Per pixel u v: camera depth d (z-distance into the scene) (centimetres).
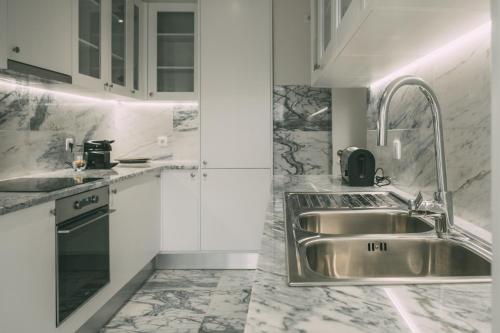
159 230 365
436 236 114
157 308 278
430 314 62
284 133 386
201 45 362
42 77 220
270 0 359
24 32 202
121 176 266
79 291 211
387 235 115
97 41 292
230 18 360
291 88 385
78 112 330
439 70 161
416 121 193
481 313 62
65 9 242
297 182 264
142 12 377
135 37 365
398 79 107
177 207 366
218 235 366
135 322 256
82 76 264
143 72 379
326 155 385
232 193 364
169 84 384
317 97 384
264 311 63
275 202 179
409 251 114
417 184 192
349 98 346
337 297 69
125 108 406
